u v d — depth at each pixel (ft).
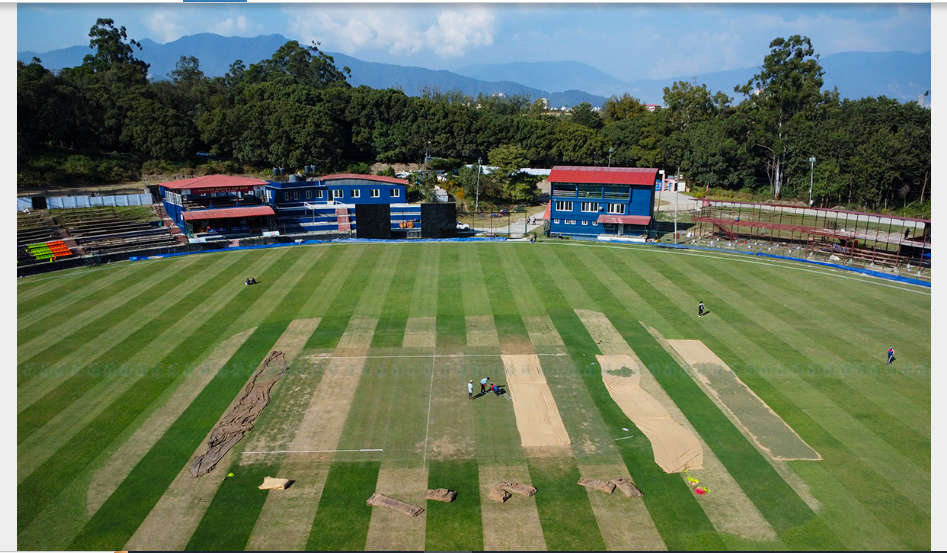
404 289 240.73
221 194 349.41
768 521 116.06
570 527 114.93
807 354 181.78
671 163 553.64
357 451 138.62
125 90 464.65
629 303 224.12
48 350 186.60
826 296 228.43
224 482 128.47
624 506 120.57
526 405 156.56
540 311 217.36
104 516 118.62
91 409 154.92
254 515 118.83
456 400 159.43
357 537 112.78
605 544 110.63
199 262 276.62
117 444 141.08
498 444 140.87
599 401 158.20
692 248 302.04
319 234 324.80
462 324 206.28
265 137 471.21
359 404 157.79
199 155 474.49
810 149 453.99
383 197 359.66
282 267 269.23
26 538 112.68
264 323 207.41
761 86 550.36
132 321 208.54
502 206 442.09
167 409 155.22
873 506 119.55
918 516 116.47
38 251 274.77
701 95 611.06
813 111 515.50
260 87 529.86
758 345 188.34
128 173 423.64
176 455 137.28
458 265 272.31
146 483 128.06
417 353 185.26
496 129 539.29
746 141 494.59
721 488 125.39
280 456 136.87
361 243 314.55
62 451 138.41
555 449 138.82
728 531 113.60
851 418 148.87
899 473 128.77
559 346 189.37
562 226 342.64
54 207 336.49
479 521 116.57
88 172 404.16
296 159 460.96
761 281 246.47
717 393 161.27
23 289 239.30
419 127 526.57
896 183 413.18
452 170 518.37
